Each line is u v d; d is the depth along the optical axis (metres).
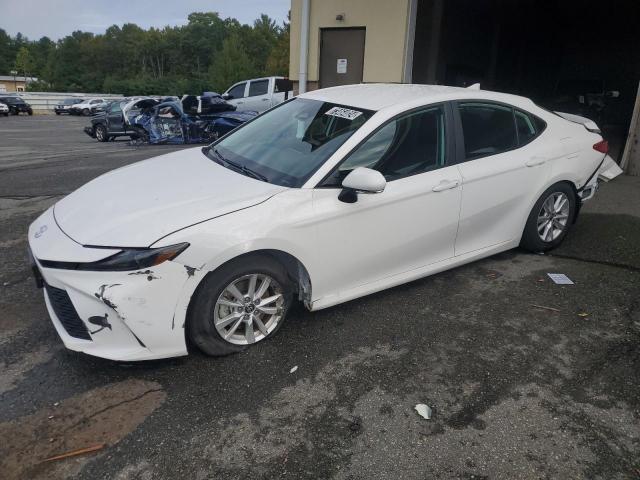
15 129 23.36
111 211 2.93
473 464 2.28
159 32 125.75
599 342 3.27
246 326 3.05
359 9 8.98
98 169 9.07
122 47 121.25
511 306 3.71
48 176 8.27
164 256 2.62
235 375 2.86
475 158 3.84
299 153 3.43
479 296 3.86
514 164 4.04
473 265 4.42
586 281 4.13
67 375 2.83
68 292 2.65
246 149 3.78
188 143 14.33
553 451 2.37
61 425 2.46
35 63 128.62
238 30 107.25
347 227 3.21
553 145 4.36
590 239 5.05
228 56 72.75
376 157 3.36
